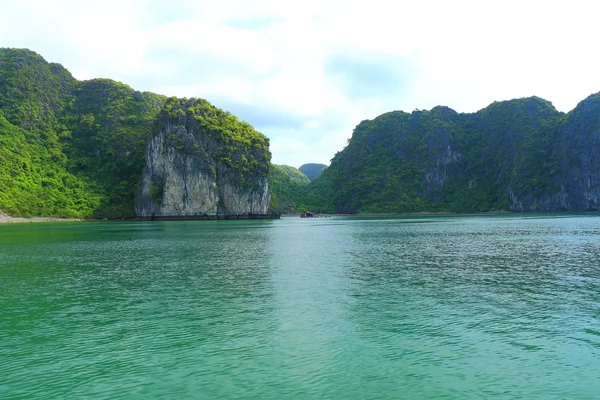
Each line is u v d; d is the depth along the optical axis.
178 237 67.50
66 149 180.75
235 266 35.78
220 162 151.75
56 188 159.00
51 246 53.06
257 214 162.62
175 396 12.96
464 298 23.91
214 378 14.11
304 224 113.75
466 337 17.58
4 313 21.62
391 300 23.56
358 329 18.67
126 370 14.75
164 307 22.56
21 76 190.25
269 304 22.94
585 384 13.52
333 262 37.59
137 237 67.69
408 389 13.28
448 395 12.91
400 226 96.12
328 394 13.02
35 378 14.18
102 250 48.31
